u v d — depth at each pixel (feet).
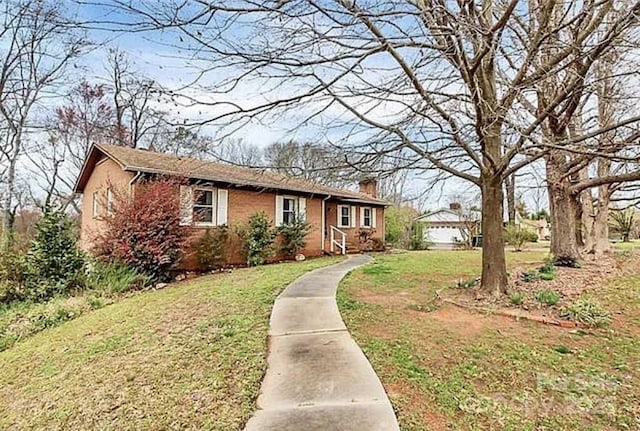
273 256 46.78
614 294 24.45
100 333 19.77
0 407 13.57
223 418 10.98
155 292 29.55
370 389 12.24
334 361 14.38
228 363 14.52
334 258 50.26
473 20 15.35
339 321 19.22
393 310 21.16
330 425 10.18
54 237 31.07
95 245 34.53
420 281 30.09
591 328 18.45
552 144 15.42
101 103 67.56
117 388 13.42
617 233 81.66
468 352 15.48
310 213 54.39
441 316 20.06
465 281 27.45
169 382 13.46
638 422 11.27
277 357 14.83
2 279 29.01
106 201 39.32
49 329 23.04
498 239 23.29
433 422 10.95
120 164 37.78
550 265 31.12
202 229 41.06
